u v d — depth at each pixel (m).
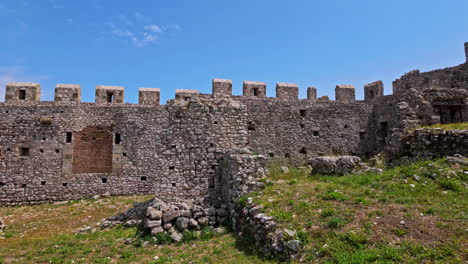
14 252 12.41
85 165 23.58
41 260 11.38
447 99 22.09
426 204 9.88
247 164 14.54
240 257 9.43
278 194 12.41
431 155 16.95
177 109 17.58
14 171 22.77
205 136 17.42
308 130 26.11
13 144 22.97
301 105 26.34
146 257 11.03
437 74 27.27
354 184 13.09
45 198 22.77
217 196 16.80
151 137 24.12
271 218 9.84
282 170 18.97
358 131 27.16
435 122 21.06
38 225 16.98
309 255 7.79
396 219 8.90
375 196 11.08
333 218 9.13
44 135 23.34
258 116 25.12
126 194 23.55
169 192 16.66
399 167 16.11
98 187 23.41
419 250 7.06
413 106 21.44
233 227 12.85
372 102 27.84
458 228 7.92
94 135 23.91
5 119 23.08
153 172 23.81
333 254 7.54
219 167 17.19
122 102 24.55
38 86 24.06
